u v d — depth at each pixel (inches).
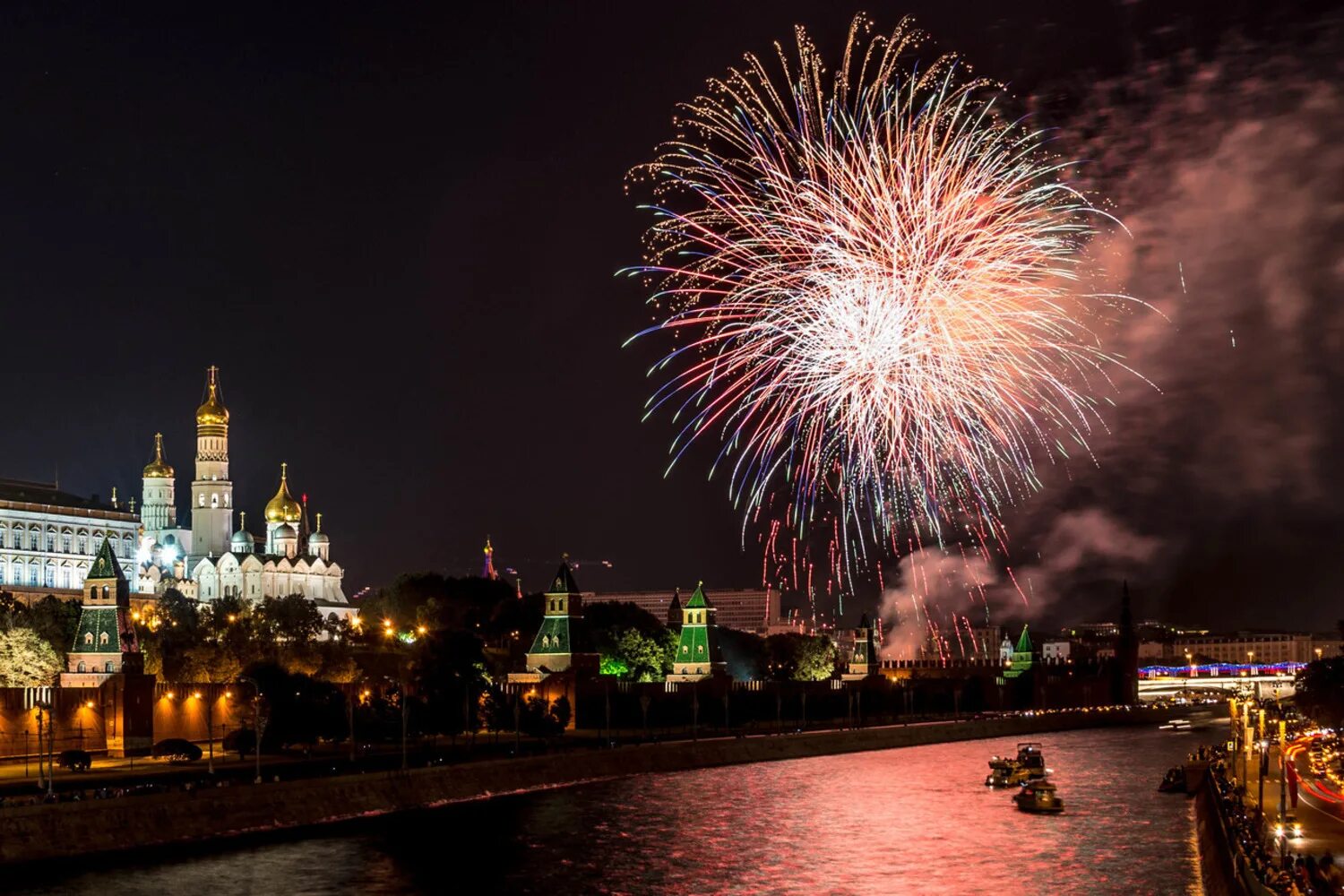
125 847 6446.9
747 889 6156.5
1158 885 6195.9
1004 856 6875.0
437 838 7194.9
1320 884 4576.8
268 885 6048.2
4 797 6451.8
